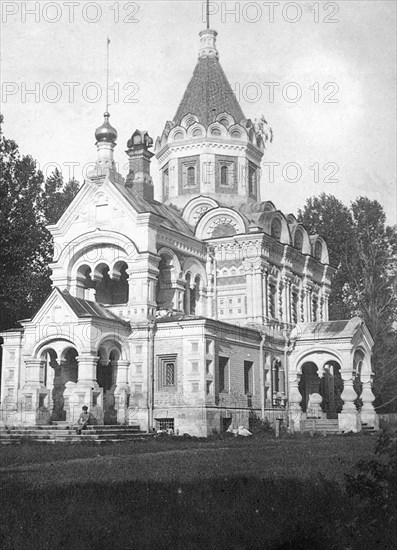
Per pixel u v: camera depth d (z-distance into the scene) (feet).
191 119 170.09
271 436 117.19
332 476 48.11
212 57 182.09
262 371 136.67
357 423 135.03
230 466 57.82
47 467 60.80
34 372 119.55
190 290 145.89
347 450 75.87
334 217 218.38
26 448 85.10
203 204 160.35
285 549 27.61
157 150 178.40
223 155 168.14
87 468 58.39
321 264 178.19
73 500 38.04
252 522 31.37
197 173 167.22
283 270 157.17
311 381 164.25
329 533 28.07
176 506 35.91
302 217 224.74
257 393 135.64
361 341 145.28
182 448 85.56
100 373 128.36
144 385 122.52
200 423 116.47
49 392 118.62
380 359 190.80
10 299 155.02
